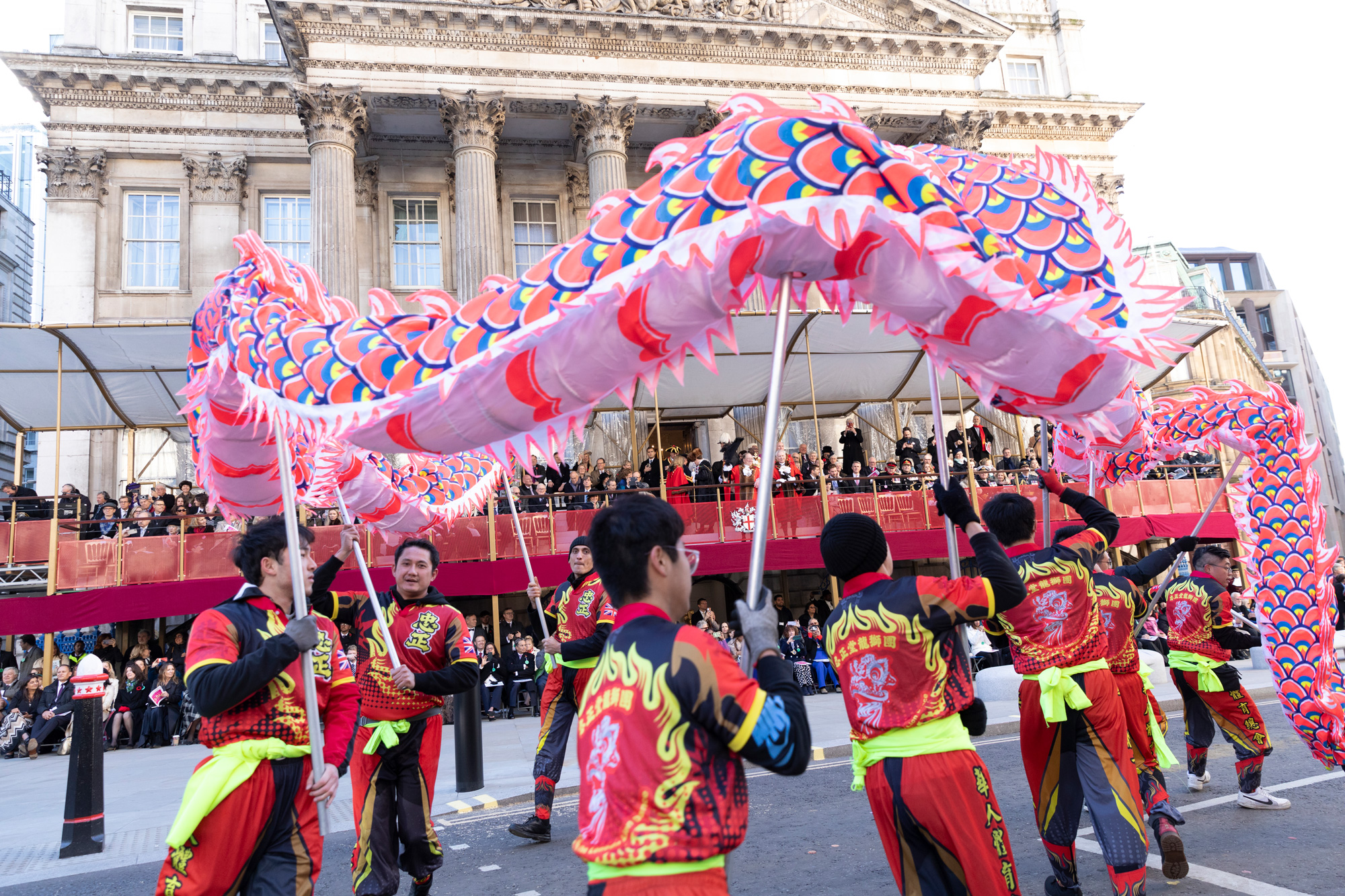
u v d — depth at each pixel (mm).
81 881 5391
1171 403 4961
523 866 5098
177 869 2637
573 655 5172
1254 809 5457
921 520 17094
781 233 2414
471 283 22109
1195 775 6109
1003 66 32219
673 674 1756
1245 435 4770
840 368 20000
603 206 2611
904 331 2816
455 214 25547
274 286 3439
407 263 25250
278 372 2969
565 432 2719
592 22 23859
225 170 24891
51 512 16297
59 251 23688
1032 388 2828
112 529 16234
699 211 2420
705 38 24828
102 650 16547
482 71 23344
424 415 2670
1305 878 4066
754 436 23250
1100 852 4820
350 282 21594
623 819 1729
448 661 4223
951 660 2854
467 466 5219
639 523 1941
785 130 2471
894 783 2775
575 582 5887
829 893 4273
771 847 5234
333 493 4230
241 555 3090
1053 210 3027
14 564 14805
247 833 2713
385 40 22812
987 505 4121
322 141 21922
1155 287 2834
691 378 19578
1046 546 4102
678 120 25562
